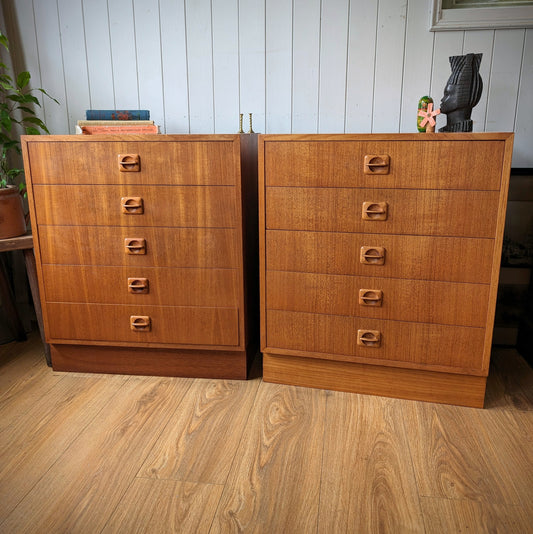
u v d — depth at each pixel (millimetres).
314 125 1837
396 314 1431
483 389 1432
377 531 977
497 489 1096
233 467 1172
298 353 1537
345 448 1247
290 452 1229
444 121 1769
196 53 1839
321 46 1767
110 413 1416
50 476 1142
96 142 1462
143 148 1449
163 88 1886
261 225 1463
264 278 1504
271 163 1408
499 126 1745
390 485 1108
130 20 1845
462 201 1311
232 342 1574
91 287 1588
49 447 1252
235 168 1426
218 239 1491
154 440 1282
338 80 1786
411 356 1450
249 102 1853
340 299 1463
